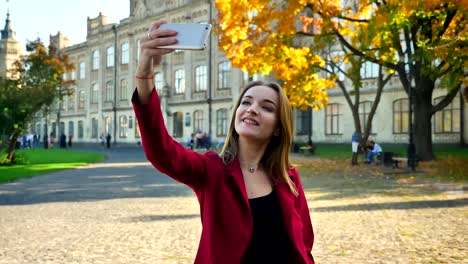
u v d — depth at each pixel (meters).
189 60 48.34
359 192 12.28
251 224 2.03
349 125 36.09
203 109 46.56
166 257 5.93
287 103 2.29
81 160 28.45
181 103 48.97
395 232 7.24
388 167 20.06
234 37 19.11
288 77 20.28
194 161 2.08
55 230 7.70
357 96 22.44
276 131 2.29
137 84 1.86
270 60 19.53
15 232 7.55
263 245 2.06
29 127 25.34
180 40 1.78
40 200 11.41
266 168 2.24
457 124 30.19
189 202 10.99
